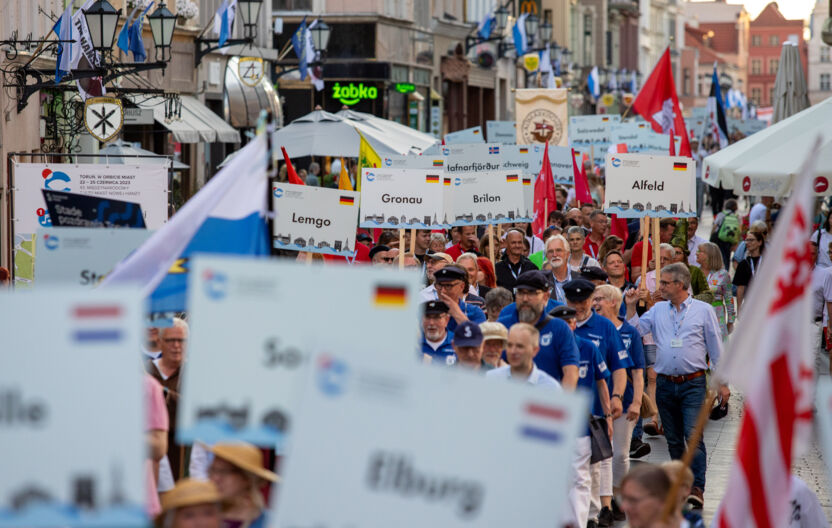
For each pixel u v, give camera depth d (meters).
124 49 36.03
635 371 17.67
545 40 87.38
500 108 100.75
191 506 8.53
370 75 71.19
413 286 7.61
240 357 7.69
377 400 6.34
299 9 71.44
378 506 6.32
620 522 17.44
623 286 23.31
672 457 18.73
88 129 30.77
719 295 24.39
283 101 62.91
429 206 24.44
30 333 6.05
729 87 196.25
